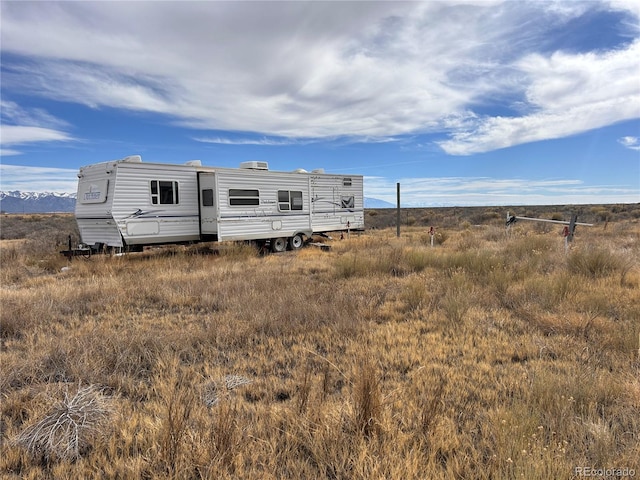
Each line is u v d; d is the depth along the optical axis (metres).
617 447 2.58
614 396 3.21
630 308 5.53
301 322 5.48
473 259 8.84
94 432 2.85
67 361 4.07
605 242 11.99
